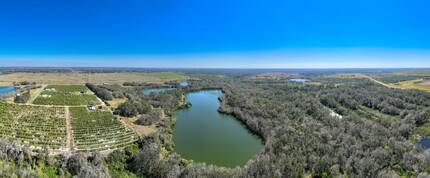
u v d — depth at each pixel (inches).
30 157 3053.6
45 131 4340.6
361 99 6791.3
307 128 4547.2
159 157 3366.1
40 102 7032.5
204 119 6225.4
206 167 3127.5
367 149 3496.6
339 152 3334.2
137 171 3186.5
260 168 2952.8
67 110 6186.0
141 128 4923.7
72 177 2908.5
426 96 5816.9
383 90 7160.4
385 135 4104.3
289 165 2994.6
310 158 3203.7
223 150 4207.7
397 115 5561.0
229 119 6245.1
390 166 3110.2
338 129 4389.8
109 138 4158.5
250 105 6732.3
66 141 3905.0
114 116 5693.9
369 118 5502.0
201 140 4670.3
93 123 4970.5
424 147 3860.7
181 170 3053.6
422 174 2684.5
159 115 5821.9
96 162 3164.4
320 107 6338.6
